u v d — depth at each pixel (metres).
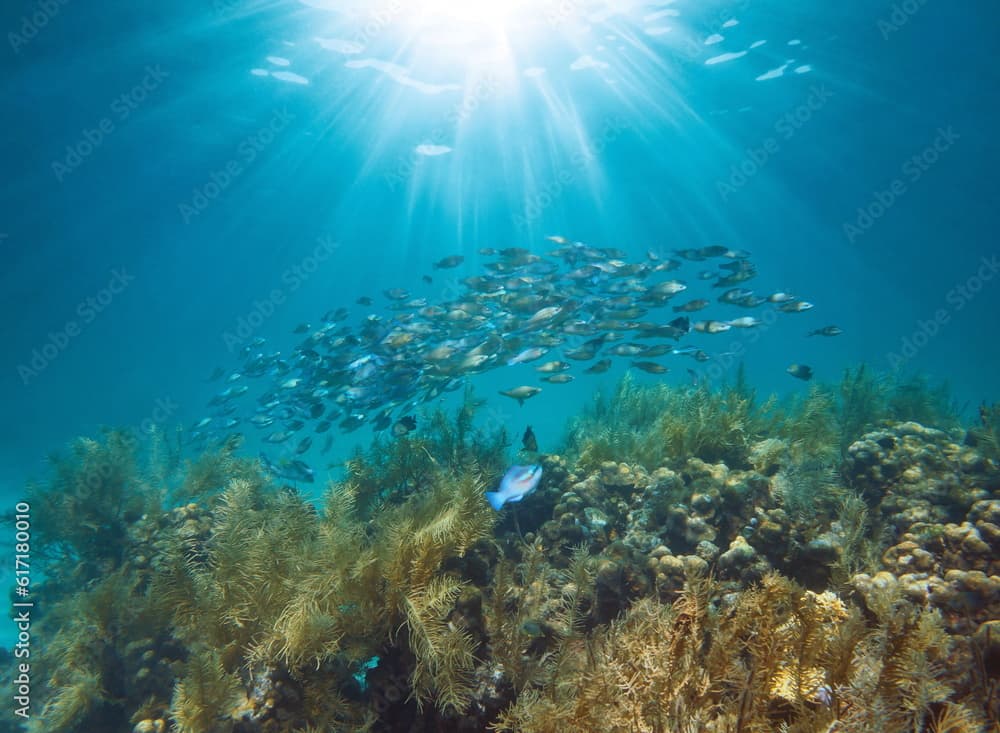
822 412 7.08
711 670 2.86
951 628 3.41
